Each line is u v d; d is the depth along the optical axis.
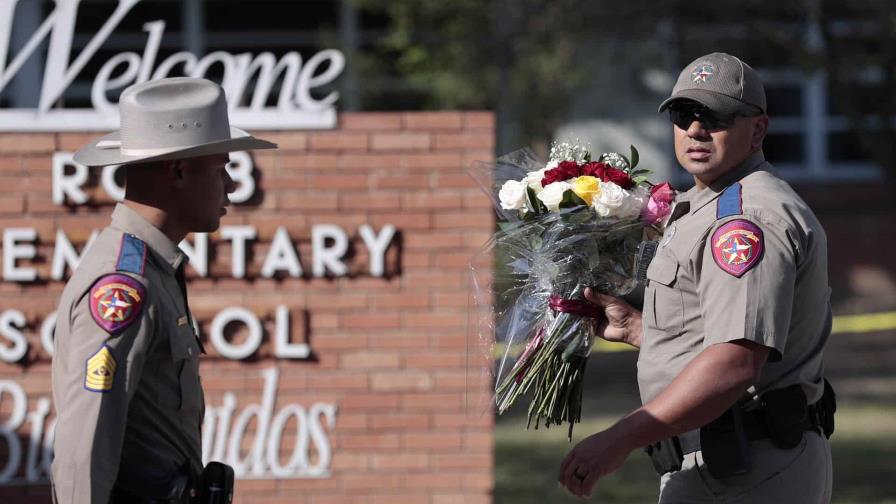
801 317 9.48
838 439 27.22
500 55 37.06
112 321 8.39
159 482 8.76
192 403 9.03
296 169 18.20
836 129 50.75
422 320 18.22
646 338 9.88
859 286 49.34
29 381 17.89
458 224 18.22
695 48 37.78
